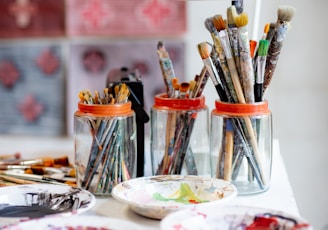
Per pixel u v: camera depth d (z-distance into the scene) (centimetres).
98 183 103
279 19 101
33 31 233
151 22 218
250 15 133
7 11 233
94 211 94
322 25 194
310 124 200
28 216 91
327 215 196
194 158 112
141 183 101
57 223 81
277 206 97
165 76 113
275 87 201
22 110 241
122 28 223
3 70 240
